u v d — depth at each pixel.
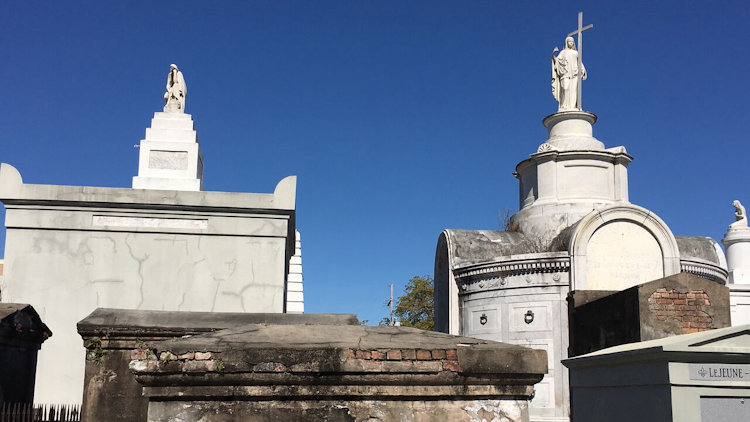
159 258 13.68
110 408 7.87
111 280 13.48
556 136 33.19
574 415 11.05
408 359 4.94
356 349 4.91
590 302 16.17
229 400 4.83
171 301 13.56
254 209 13.96
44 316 13.16
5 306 10.41
